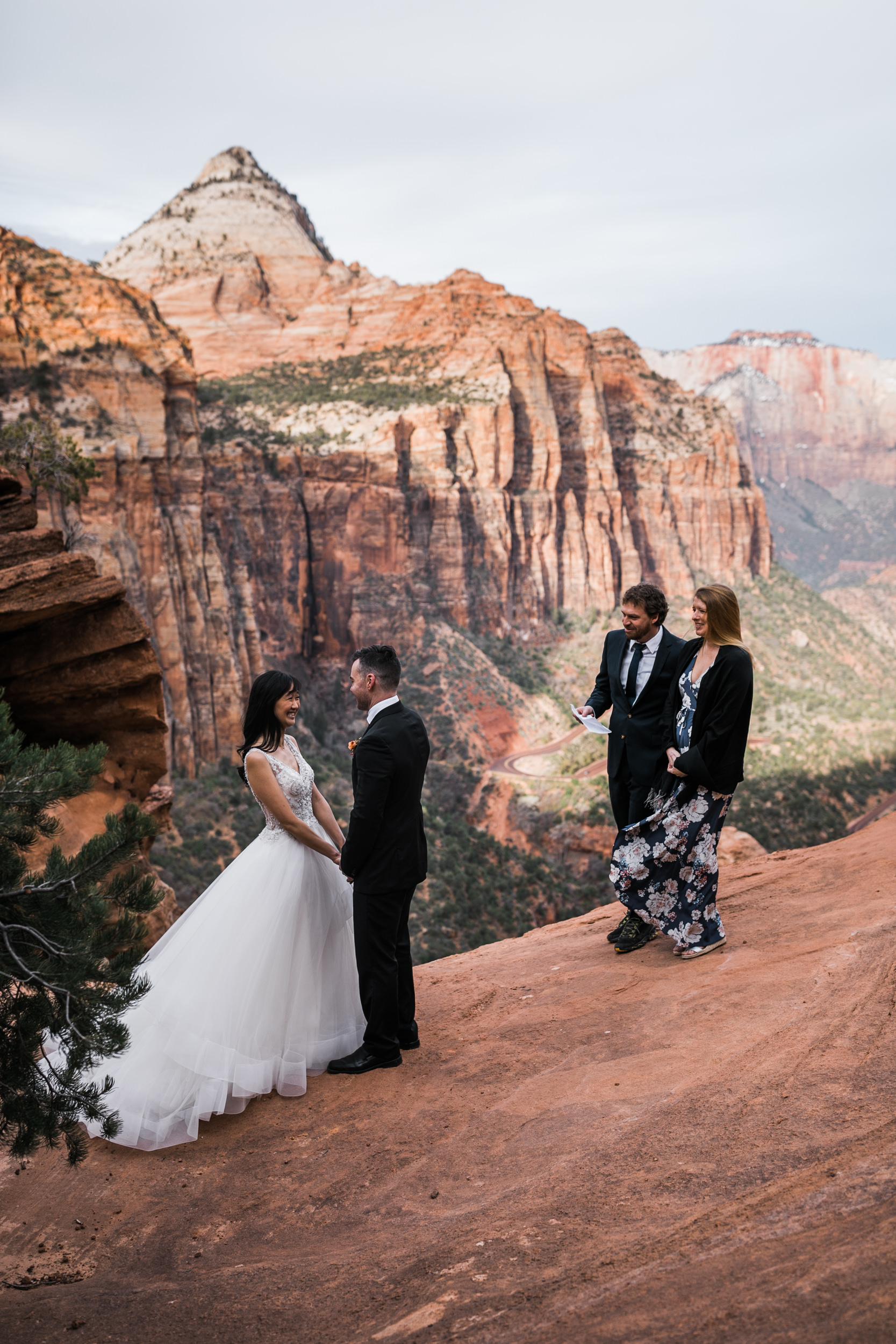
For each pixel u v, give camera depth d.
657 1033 4.76
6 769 4.14
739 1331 2.45
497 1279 3.03
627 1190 3.42
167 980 4.59
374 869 4.80
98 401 57.97
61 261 61.50
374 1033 4.86
